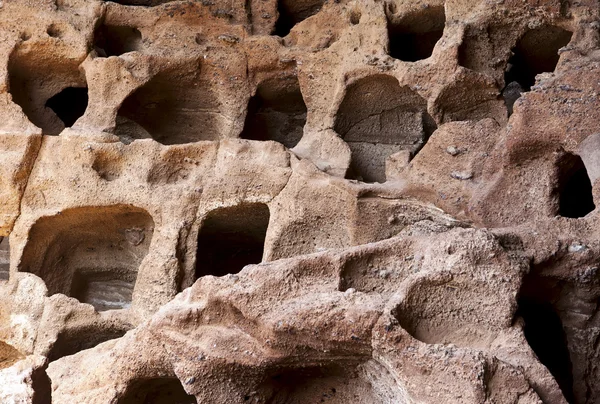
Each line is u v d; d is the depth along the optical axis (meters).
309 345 2.93
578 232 3.05
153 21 5.02
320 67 4.67
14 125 4.71
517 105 3.71
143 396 3.51
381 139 4.79
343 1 4.76
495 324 2.79
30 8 4.89
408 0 4.49
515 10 4.12
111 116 4.75
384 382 2.96
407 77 4.27
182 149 4.56
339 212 4.16
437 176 4.02
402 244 3.03
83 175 4.58
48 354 4.25
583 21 3.98
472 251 2.86
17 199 4.62
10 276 4.57
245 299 3.00
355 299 2.86
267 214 4.58
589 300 3.07
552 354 3.39
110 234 4.87
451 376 2.60
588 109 3.53
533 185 3.75
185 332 3.13
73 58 4.87
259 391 3.13
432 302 2.85
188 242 4.47
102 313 4.35
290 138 5.25
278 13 5.03
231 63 4.88
